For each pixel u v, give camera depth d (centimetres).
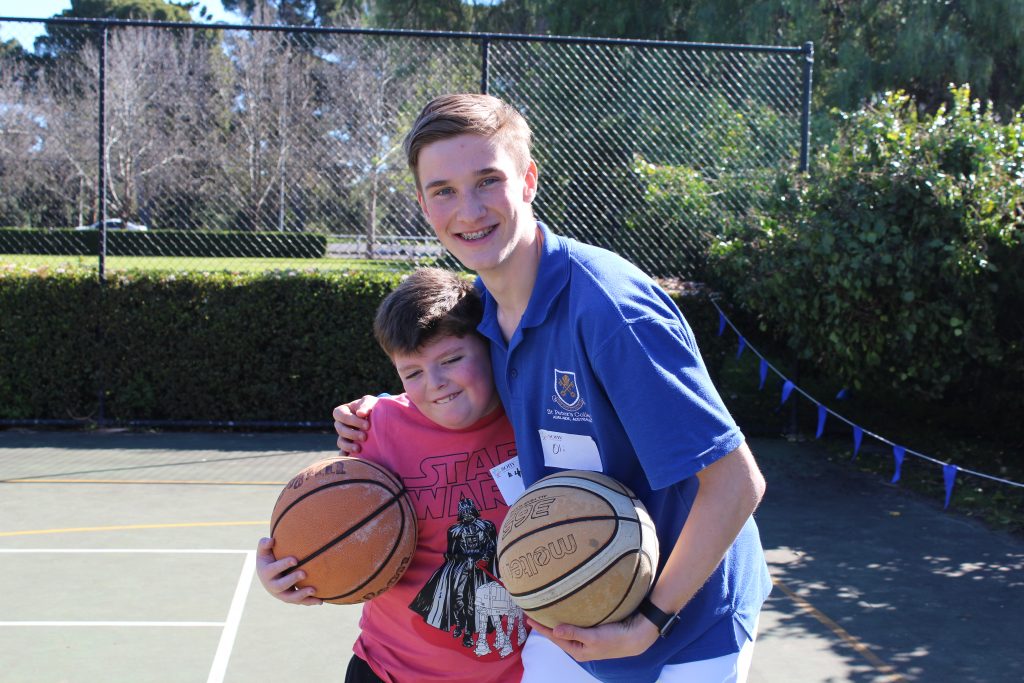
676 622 203
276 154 1072
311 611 454
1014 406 845
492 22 1612
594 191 929
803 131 895
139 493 676
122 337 884
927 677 388
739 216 896
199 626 432
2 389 880
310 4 3300
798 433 896
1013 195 743
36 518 608
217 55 1556
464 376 239
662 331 185
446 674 249
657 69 928
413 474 255
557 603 191
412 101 1017
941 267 740
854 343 797
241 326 888
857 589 497
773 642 424
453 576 251
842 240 764
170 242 985
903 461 809
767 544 577
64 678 376
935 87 1434
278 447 830
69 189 1160
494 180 197
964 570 530
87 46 1455
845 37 1464
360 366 893
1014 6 1334
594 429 203
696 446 180
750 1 1412
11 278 873
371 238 996
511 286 212
